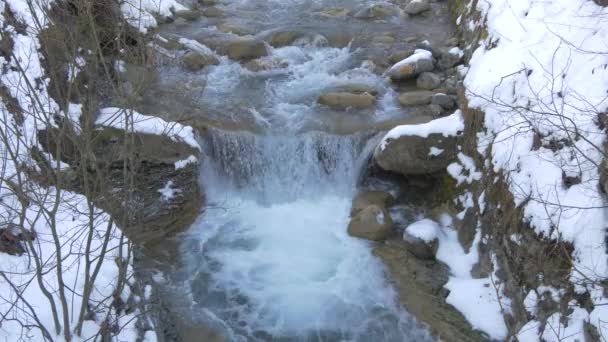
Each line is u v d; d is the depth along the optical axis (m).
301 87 9.01
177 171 7.27
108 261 5.59
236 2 12.13
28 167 5.57
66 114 4.30
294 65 9.60
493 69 7.26
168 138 7.24
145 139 7.15
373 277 6.63
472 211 6.70
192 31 10.62
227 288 6.54
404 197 7.70
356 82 9.08
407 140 7.30
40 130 6.38
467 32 9.30
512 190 5.91
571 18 6.75
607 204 4.88
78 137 4.88
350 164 7.85
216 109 8.39
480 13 8.84
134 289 5.62
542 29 7.00
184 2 11.79
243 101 8.62
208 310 6.25
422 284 6.39
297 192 7.97
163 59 9.46
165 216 7.29
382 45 9.98
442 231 6.91
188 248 7.08
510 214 5.84
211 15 11.41
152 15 10.71
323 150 7.82
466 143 7.14
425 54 9.00
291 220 7.60
